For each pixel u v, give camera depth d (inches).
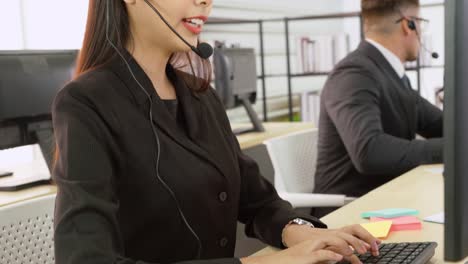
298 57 205.3
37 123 92.2
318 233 48.1
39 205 58.4
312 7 248.1
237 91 142.6
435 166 85.1
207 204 46.9
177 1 44.9
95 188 39.4
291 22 233.3
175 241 45.6
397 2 94.7
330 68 202.2
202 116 50.4
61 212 38.1
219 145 50.3
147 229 44.5
